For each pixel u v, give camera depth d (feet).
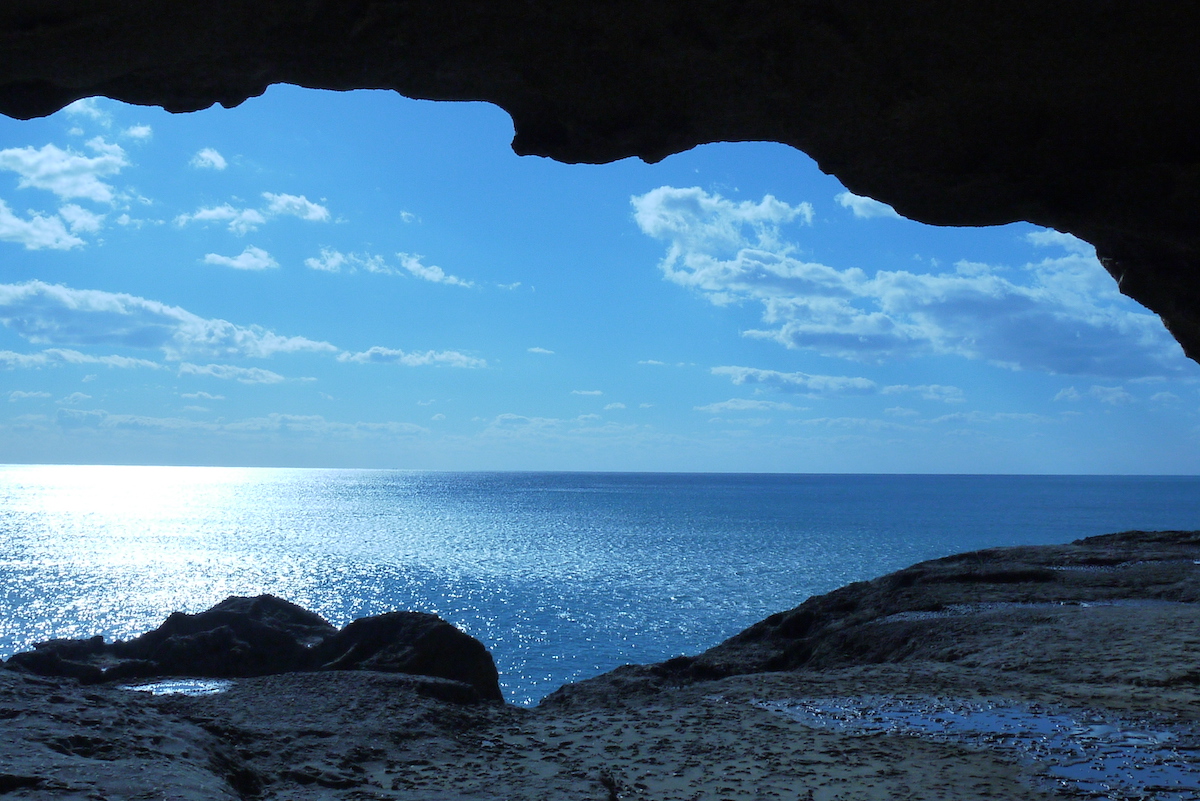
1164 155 24.50
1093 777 17.40
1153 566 49.57
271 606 40.81
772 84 23.13
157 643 37.68
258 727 19.15
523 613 145.18
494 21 21.18
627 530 332.80
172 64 21.99
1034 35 21.12
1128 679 26.43
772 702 24.17
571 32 21.58
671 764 18.26
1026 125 24.43
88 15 19.61
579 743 19.92
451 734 20.13
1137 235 27.81
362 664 32.99
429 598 161.99
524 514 446.19
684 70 22.77
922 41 21.63
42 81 22.38
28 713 16.11
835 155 26.89
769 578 188.75
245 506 541.34
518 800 15.24
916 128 24.89
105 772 13.44
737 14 20.89
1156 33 20.76
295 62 22.68
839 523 372.79
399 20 21.13
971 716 22.35
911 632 37.96
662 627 132.87
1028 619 36.99
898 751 19.29
